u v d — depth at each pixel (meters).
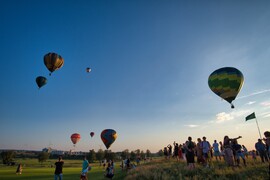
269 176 10.66
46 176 26.92
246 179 10.69
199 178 12.13
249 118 20.98
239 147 14.62
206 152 15.54
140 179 15.28
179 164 18.42
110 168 19.81
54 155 170.50
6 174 30.47
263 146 14.98
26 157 185.00
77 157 153.00
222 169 13.29
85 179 17.61
